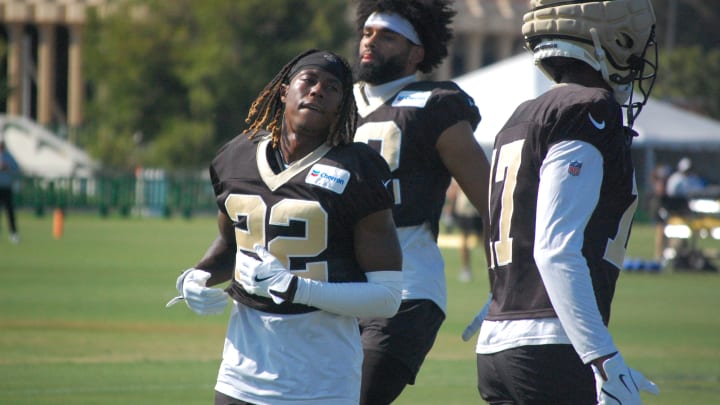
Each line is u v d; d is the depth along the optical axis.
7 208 76.19
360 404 15.89
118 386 25.47
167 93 162.75
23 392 24.47
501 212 12.03
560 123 11.54
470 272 58.44
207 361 29.31
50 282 49.62
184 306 41.75
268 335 12.30
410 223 16.30
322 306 12.05
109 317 37.91
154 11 162.50
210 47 153.00
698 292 53.91
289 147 12.41
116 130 163.88
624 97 12.70
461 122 16.33
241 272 12.22
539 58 12.55
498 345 11.85
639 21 12.25
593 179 11.34
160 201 128.25
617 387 11.02
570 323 11.06
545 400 11.62
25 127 170.88
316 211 12.14
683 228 69.00
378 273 12.36
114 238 84.00
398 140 16.30
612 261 11.62
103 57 163.12
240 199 12.46
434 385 26.52
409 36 16.84
